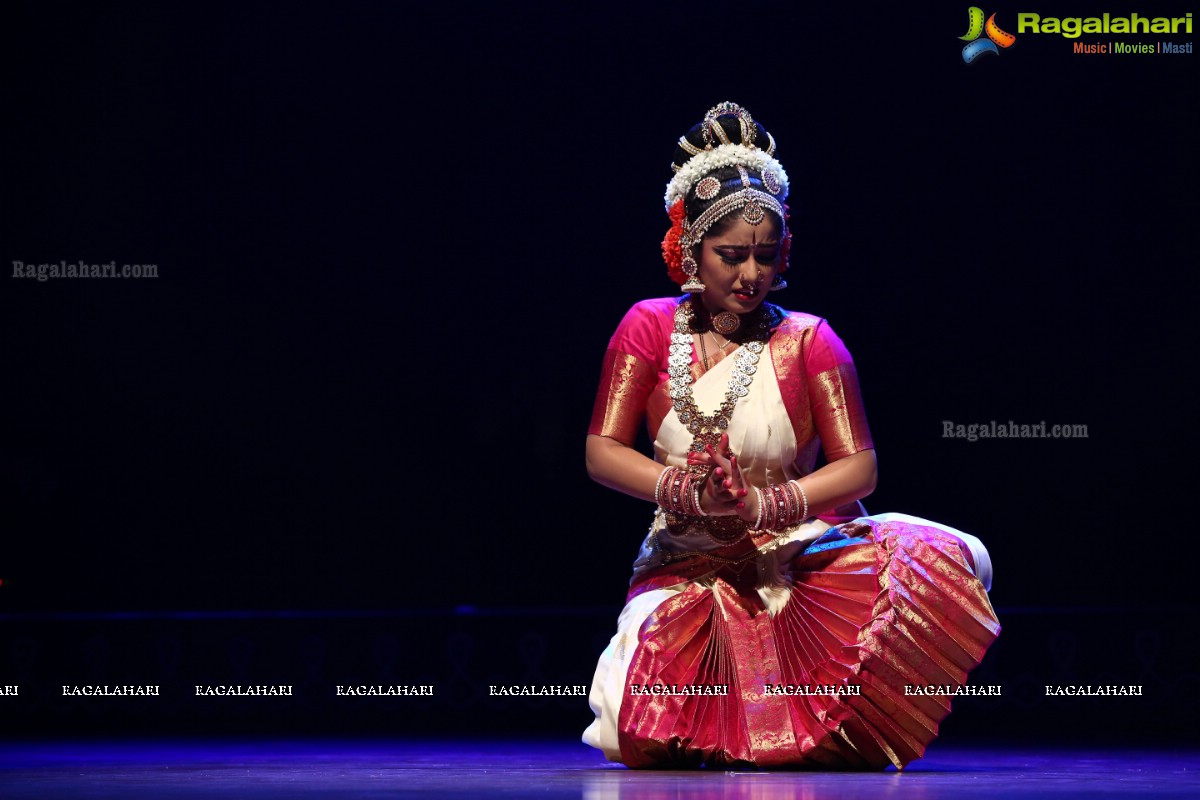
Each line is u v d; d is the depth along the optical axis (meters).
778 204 7.79
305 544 19.34
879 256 18.89
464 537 19.22
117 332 19.39
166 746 9.86
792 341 7.88
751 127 8.05
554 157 19.20
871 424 19.02
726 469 7.25
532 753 8.95
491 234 19.38
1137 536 18.59
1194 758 8.28
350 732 11.91
